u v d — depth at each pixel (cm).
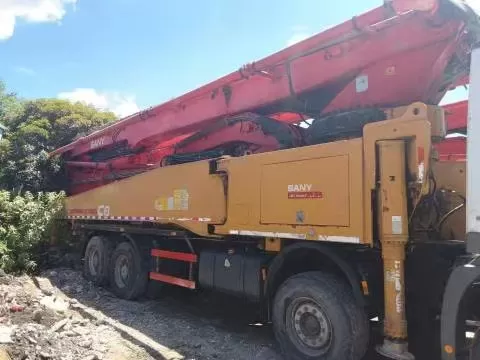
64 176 1311
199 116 743
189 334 602
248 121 653
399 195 404
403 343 402
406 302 415
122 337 576
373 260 449
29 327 543
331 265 488
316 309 465
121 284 824
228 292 600
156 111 830
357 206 427
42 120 1446
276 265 519
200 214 623
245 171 552
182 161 728
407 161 409
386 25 496
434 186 440
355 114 504
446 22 454
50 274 984
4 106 3078
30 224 1096
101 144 1034
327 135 530
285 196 497
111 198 874
